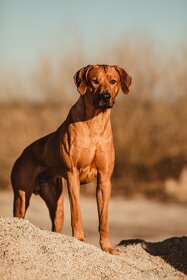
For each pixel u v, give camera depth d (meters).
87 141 9.65
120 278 8.22
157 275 8.86
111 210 19.06
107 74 9.65
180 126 23.34
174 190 21.16
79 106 9.77
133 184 21.94
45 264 7.95
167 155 23.05
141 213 18.81
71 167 9.79
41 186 11.24
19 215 11.11
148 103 23.41
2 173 22.11
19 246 8.07
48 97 24.08
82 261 8.25
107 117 9.74
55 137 10.35
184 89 23.58
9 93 24.38
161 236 15.86
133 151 22.61
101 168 9.80
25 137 22.72
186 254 10.19
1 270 7.70
